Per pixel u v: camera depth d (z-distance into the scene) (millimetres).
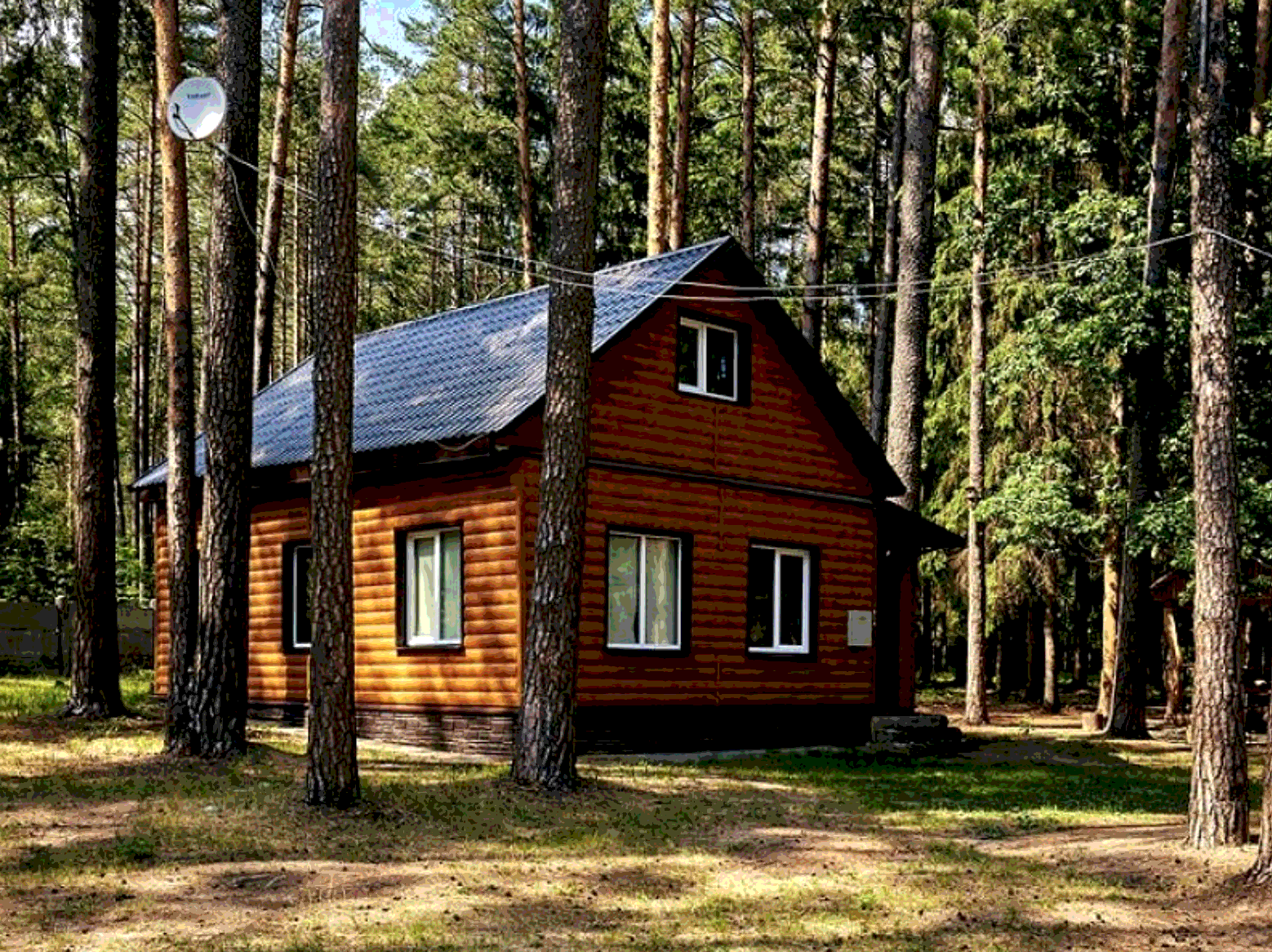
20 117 17781
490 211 41688
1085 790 14602
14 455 39344
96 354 17359
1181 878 9086
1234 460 9922
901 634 20875
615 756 15914
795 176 39562
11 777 12320
